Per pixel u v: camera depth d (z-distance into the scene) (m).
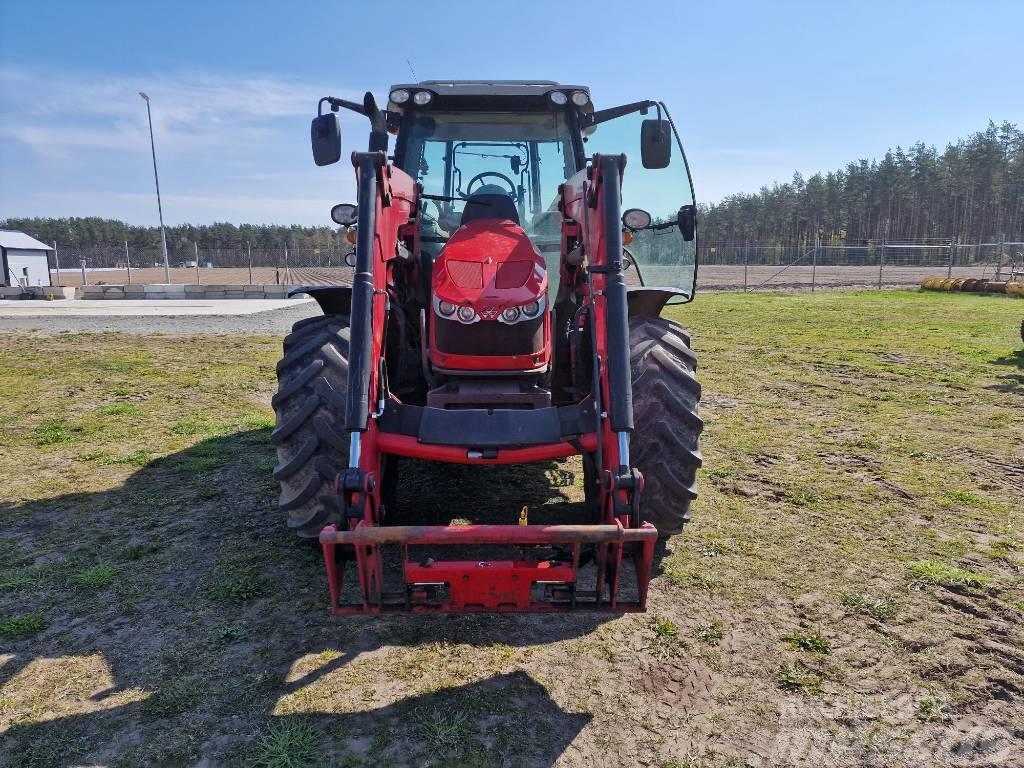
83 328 13.76
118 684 2.57
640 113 4.14
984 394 7.38
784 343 11.27
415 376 3.81
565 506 4.26
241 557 3.57
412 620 3.01
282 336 12.48
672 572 3.44
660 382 3.36
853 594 3.22
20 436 5.81
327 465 3.26
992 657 2.75
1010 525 3.98
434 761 2.20
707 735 2.34
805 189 101.81
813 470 4.95
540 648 2.82
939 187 87.75
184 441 5.67
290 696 2.50
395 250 3.38
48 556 3.58
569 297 3.89
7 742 2.27
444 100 4.34
